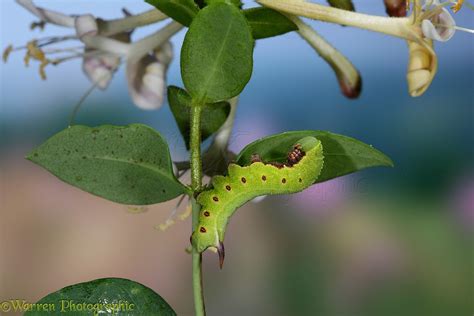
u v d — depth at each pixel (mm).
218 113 337
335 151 320
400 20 339
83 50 400
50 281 866
